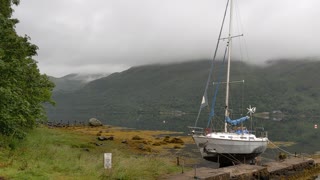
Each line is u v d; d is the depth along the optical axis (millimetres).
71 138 40000
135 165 18531
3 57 23734
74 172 16688
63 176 15469
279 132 82562
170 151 39875
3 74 22547
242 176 19781
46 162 18500
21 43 26781
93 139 44375
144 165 19438
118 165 17984
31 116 27891
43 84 36562
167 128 91125
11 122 21688
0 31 24031
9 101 21734
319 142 57156
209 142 29812
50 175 15203
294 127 109438
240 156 30250
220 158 30141
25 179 13773
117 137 53094
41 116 31547
